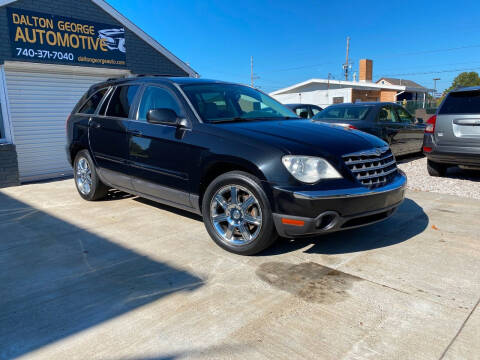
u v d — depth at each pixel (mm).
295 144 3303
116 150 4801
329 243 3793
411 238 3898
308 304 2662
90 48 8805
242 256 3516
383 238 3910
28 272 3266
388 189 3383
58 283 3053
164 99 4328
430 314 2514
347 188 3156
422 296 2748
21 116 8070
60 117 8719
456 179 6875
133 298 2791
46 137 8516
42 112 8391
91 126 5250
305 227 3127
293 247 3707
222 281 3027
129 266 3346
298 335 2312
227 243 3582
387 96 38062
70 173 9023
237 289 2893
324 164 3168
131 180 4621
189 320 2494
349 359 2096
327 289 2869
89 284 3025
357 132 3932
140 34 9805
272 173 3188
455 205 5113
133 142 4488
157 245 3826
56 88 8562
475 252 3523
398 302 2670
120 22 9367
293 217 3133
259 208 3299
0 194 6445
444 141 6477
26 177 8266
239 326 2416
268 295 2795
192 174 3803
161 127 4160
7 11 7402
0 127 7555
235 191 3463
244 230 3459
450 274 3090
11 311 2643
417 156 10250
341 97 34156
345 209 3150
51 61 8141
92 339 2312
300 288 2893
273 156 3219
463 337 2268
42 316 2574
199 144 3703
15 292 2916
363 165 3371
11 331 2406
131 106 4715
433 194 5789
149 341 2281
